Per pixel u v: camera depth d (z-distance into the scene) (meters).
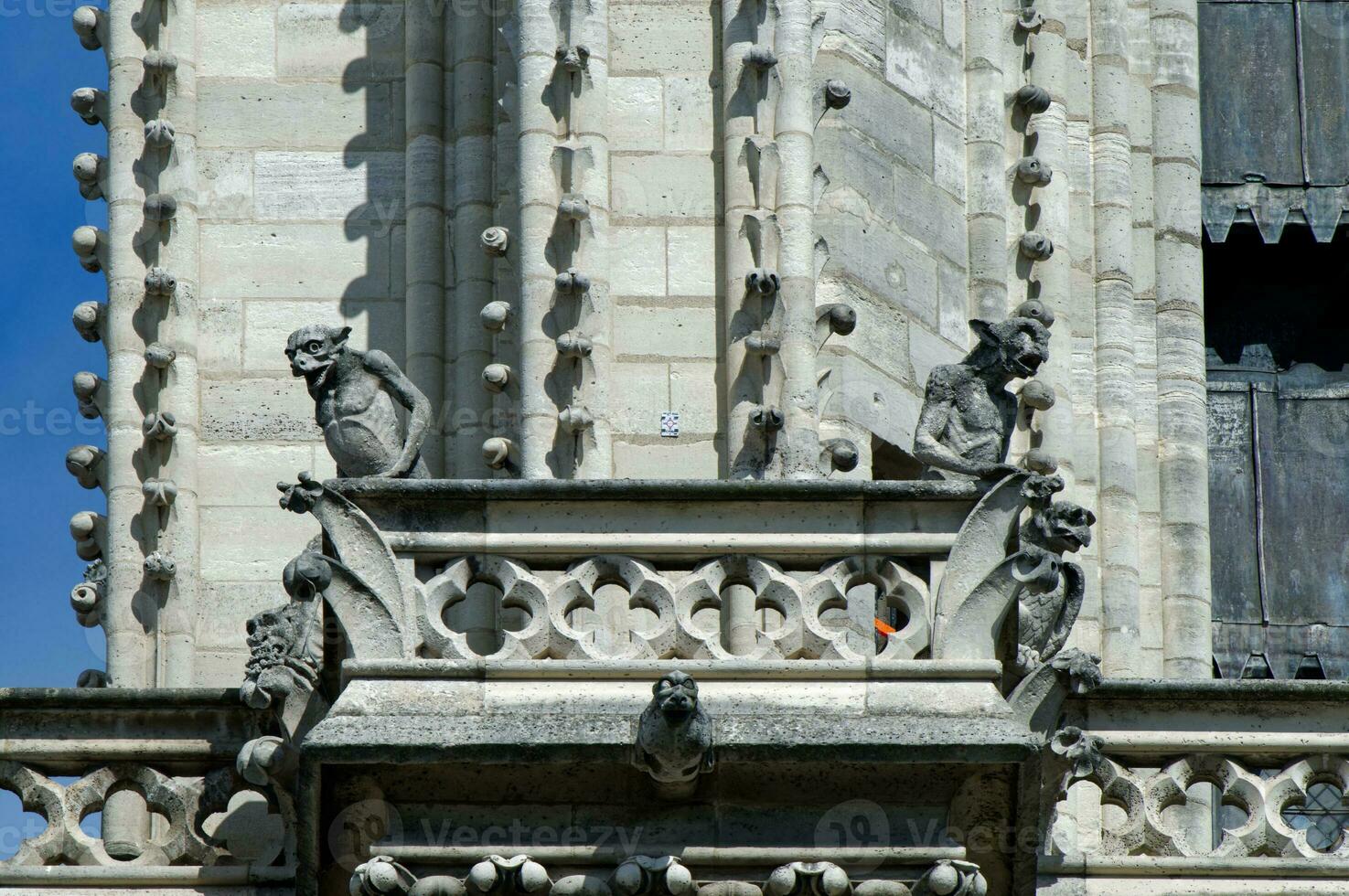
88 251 45.00
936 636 38.25
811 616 38.44
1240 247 52.00
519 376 42.16
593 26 43.09
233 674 43.44
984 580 38.41
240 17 45.88
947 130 47.00
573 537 38.69
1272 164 52.25
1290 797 40.53
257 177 45.25
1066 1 50.41
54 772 40.41
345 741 37.19
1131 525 48.34
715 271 42.53
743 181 42.56
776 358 41.84
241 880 39.66
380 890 37.62
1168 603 48.66
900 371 44.66
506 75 44.62
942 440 39.31
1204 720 40.69
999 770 37.59
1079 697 40.62
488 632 41.72
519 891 37.72
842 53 45.41
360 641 38.12
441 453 43.53
